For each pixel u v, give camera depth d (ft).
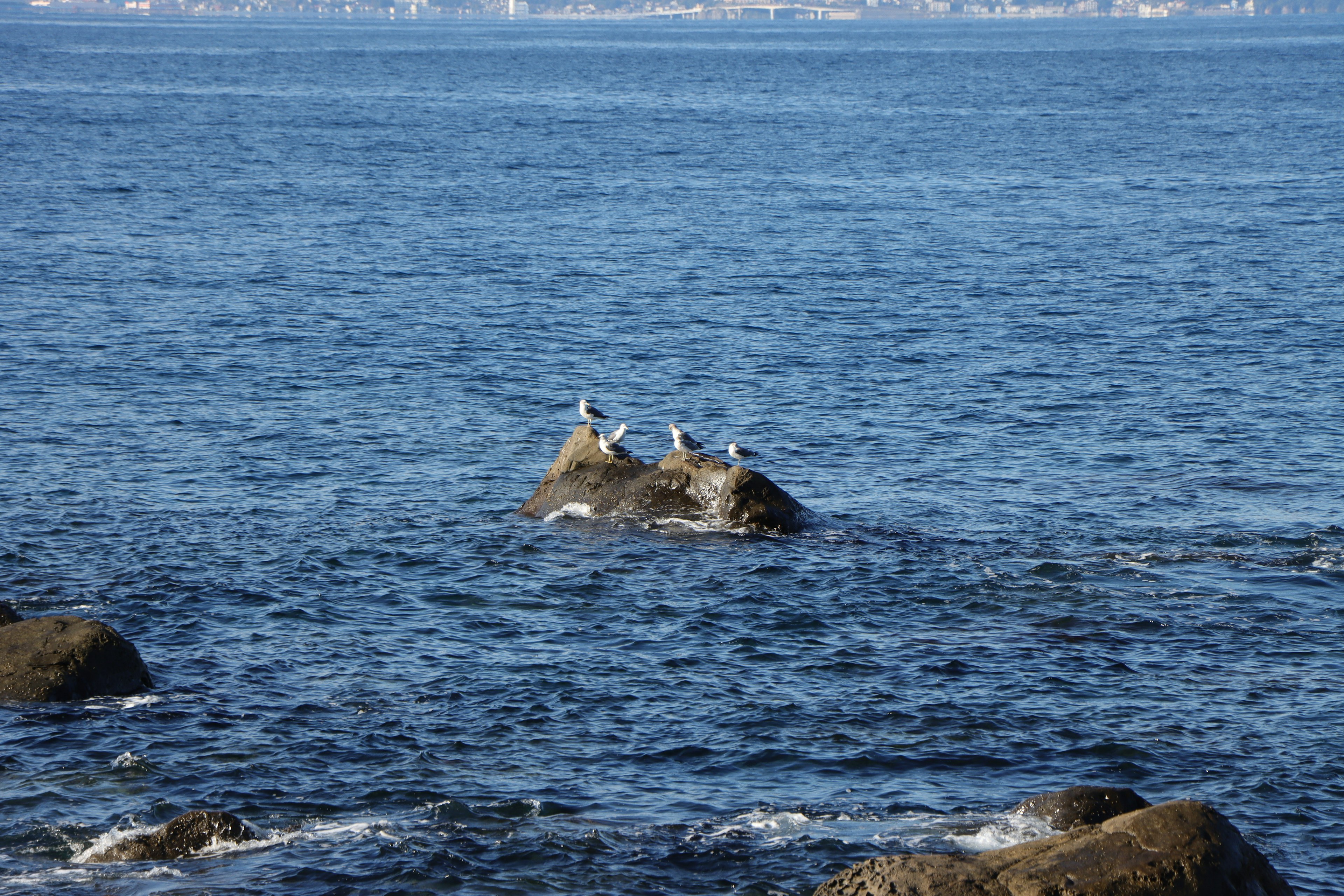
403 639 164.04
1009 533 205.05
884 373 306.76
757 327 353.31
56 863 112.47
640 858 113.50
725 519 207.00
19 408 269.23
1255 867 96.53
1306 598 175.42
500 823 119.85
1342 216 520.01
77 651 145.48
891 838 115.85
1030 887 93.40
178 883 109.09
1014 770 129.29
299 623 168.55
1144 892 92.43
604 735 137.90
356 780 127.54
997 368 309.83
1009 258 446.60
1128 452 247.91
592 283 407.64
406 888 108.88
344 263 431.84
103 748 132.77
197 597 176.24
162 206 536.42
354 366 310.24
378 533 204.74
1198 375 299.99
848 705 144.15
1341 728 137.80
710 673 153.38
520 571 188.44
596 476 217.97
